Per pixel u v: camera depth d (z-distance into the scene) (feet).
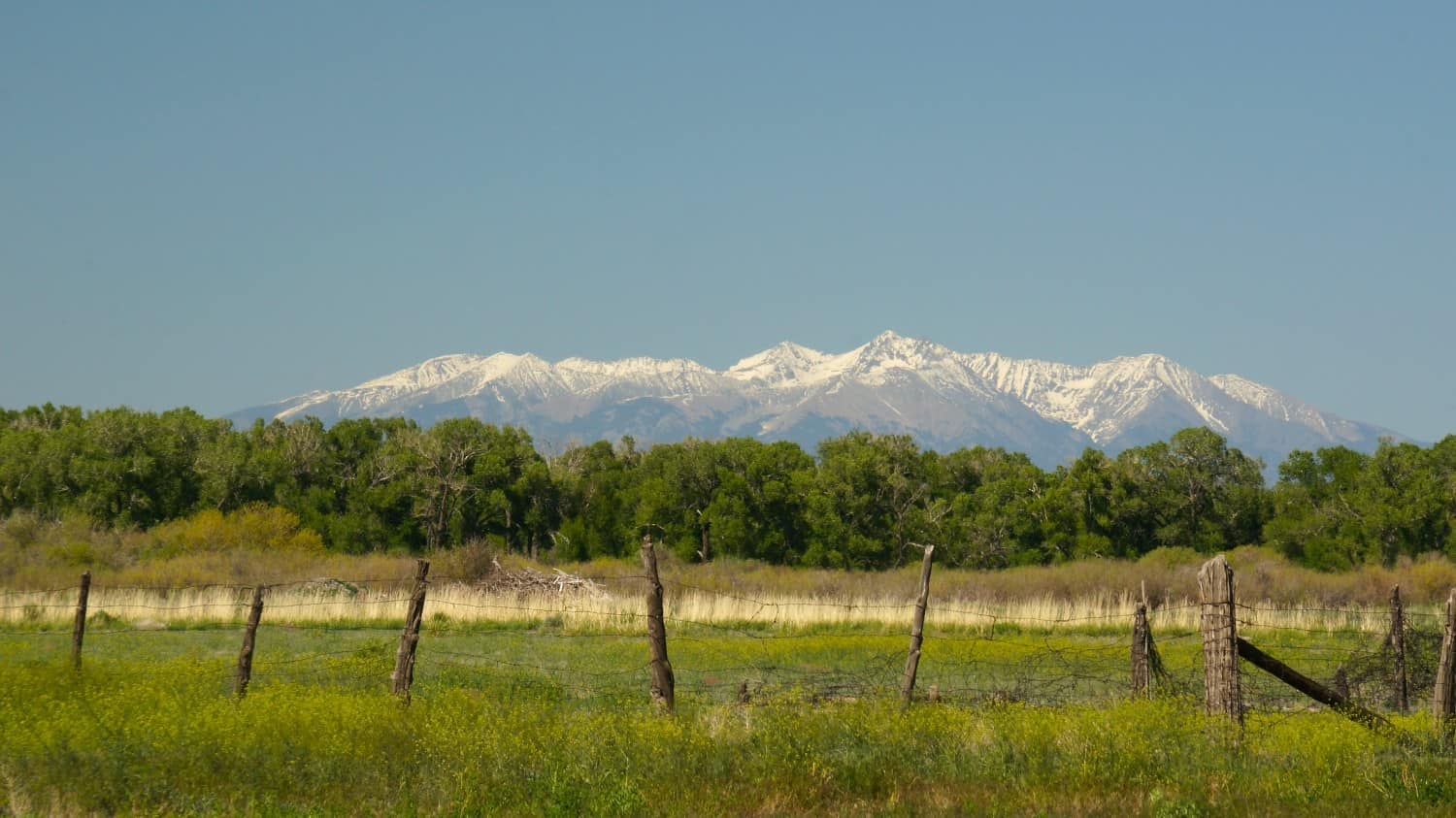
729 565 487.20
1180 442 574.97
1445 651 103.60
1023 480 605.31
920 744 97.76
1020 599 338.13
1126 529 565.94
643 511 548.72
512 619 273.95
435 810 81.30
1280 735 99.45
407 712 99.04
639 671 189.88
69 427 554.87
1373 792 85.51
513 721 96.53
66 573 349.61
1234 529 571.69
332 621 260.83
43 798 84.53
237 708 101.81
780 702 107.04
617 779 86.22
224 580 342.03
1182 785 87.81
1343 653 198.08
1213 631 102.78
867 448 586.04
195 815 81.46
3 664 132.26
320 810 80.94
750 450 568.00
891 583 386.73
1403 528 474.90
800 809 82.33
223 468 541.34
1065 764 93.15
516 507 580.71
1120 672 183.62
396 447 605.31
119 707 103.30
